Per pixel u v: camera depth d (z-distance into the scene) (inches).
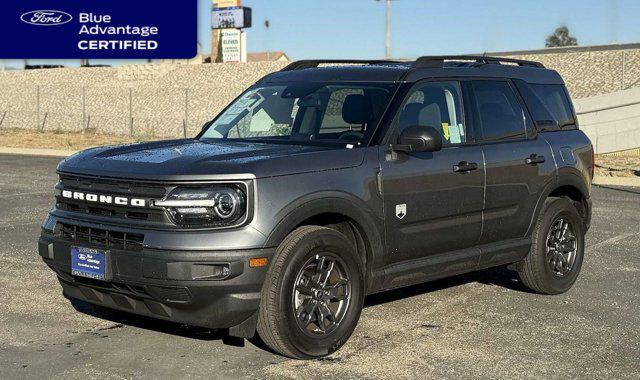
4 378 199.9
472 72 274.8
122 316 256.2
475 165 259.0
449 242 255.1
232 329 211.2
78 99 1982.0
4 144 1216.2
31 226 429.1
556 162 291.4
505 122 279.1
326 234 215.6
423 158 245.3
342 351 225.1
